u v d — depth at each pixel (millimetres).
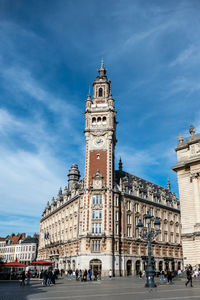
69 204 90188
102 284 41406
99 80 89500
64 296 24438
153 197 90625
